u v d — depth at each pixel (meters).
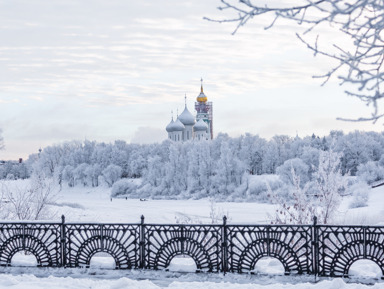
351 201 48.25
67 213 39.69
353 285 9.23
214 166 104.75
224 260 11.12
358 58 3.66
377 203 48.31
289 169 80.06
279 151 114.62
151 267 11.49
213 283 10.05
